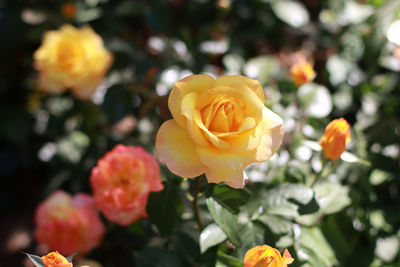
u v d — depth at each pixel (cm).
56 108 122
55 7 121
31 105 127
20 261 120
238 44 112
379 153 91
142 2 113
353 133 92
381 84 99
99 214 89
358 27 107
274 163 84
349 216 86
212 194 74
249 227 77
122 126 115
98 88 108
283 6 113
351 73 103
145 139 105
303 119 89
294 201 77
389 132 92
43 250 121
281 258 69
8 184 144
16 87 139
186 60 102
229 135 69
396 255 86
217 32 110
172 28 113
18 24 134
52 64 103
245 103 70
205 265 76
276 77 98
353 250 86
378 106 98
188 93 70
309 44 123
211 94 70
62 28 110
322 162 79
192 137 69
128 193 80
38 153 132
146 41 122
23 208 138
